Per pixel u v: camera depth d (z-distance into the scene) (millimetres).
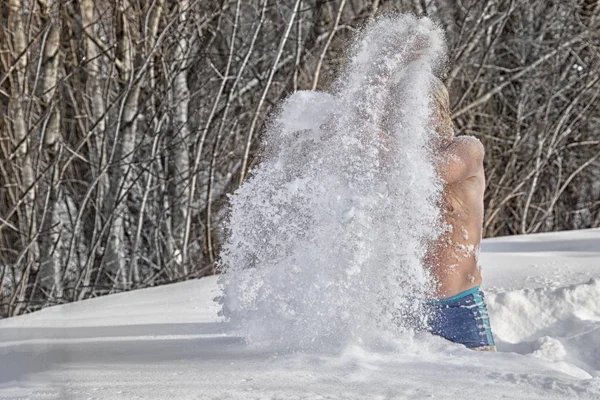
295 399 5410
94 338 8664
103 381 6070
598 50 28953
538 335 10172
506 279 12008
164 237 24000
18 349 7945
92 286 21359
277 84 24281
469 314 8555
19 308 21156
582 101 29875
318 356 6883
